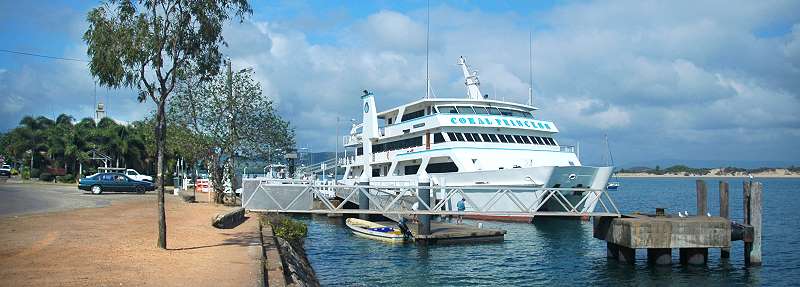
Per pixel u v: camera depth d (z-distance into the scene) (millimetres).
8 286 10258
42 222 20891
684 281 21531
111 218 23422
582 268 23750
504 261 25266
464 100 40688
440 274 22500
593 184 35719
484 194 35875
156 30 14898
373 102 47875
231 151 39812
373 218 40906
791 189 130000
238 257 14992
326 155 65938
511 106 42000
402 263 24656
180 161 77812
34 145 83312
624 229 23703
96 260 13422
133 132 77812
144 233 19000
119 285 10766
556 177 33938
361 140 52031
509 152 38719
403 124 43406
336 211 27250
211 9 15234
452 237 30094
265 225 26047
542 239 31547
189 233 20188
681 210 63750
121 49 14398
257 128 40750
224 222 23703
